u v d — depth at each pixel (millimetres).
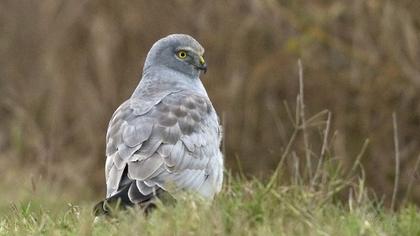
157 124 9336
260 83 18719
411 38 18422
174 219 8328
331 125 18312
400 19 18422
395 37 18469
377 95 18469
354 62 18562
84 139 18828
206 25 19078
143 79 10469
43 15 19719
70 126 18984
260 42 18906
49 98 19219
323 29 18625
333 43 18578
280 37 18844
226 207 8758
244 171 18078
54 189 14805
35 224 9125
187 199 8727
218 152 9703
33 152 18047
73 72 19281
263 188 9805
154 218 8430
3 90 19500
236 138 18438
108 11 19328
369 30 18578
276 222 8680
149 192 8867
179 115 9477
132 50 19250
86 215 8930
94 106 19078
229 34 18953
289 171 13766
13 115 19156
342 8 18516
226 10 19000
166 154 9172
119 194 8836
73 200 14156
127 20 19234
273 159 17922
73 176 17438
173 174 9148
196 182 9305
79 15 19422
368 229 8492
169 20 19203
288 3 18859
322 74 18625
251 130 18453
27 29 19828
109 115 19078
